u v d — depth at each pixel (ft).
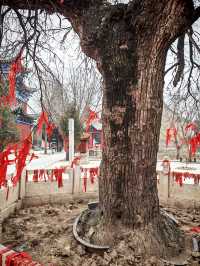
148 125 13.09
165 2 11.71
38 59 20.44
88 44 14.15
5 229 16.43
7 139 46.24
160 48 12.78
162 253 12.37
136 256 12.01
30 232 15.81
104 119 13.75
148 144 13.17
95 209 15.80
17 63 17.20
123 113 13.16
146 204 13.15
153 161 13.46
